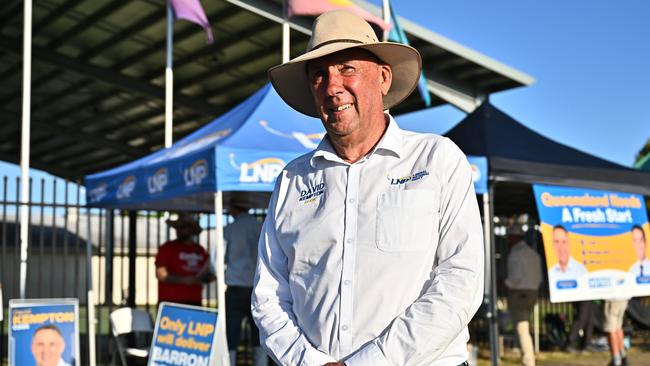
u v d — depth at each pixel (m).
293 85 2.36
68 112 15.63
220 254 5.49
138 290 24.41
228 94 13.69
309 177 2.17
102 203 7.11
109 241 10.88
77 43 12.30
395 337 1.80
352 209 2.02
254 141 5.38
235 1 9.55
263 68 12.28
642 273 6.96
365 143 2.10
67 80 13.85
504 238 10.66
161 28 11.19
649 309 10.07
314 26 2.14
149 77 13.26
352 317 1.93
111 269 10.79
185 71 12.79
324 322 1.96
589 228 6.66
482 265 1.91
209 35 8.09
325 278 1.99
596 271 6.61
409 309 1.85
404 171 2.01
